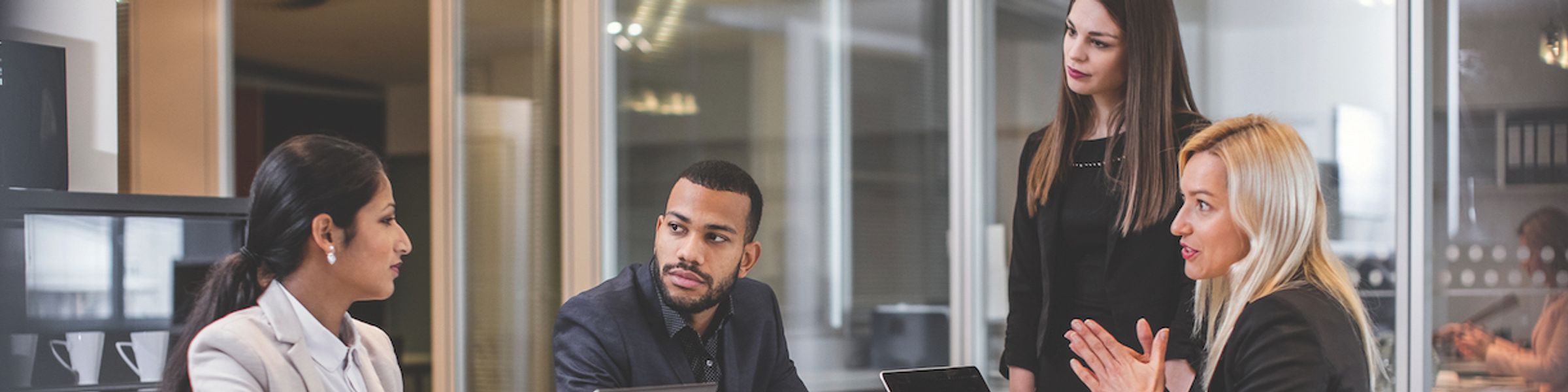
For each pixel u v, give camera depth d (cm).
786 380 260
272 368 178
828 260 386
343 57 531
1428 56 295
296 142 188
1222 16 313
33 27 341
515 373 466
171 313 273
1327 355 291
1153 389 311
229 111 532
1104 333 322
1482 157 290
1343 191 300
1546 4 283
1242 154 304
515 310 466
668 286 231
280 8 532
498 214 471
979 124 355
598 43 441
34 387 257
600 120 439
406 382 589
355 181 187
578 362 230
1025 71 346
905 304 370
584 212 443
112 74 343
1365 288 297
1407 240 294
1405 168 294
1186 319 306
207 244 279
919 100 368
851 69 383
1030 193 341
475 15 480
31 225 255
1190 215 308
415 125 532
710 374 241
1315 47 304
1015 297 344
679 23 423
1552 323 282
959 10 359
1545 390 283
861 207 379
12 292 252
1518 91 286
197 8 528
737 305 252
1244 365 296
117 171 345
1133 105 320
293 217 183
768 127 400
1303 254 297
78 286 262
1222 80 313
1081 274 328
